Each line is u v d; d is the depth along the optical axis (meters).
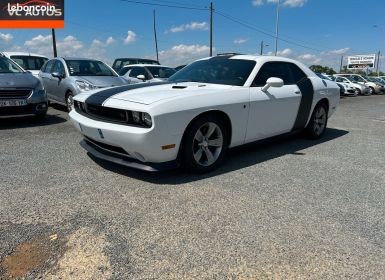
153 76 9.62
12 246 2.36
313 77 5.72
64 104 8.54
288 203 3.19
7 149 4.85
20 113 6.64
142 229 2.63
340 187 3.66
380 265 2.28
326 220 2.88
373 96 24.52
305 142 5.87
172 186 3.51
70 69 8.47
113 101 3.65
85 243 2.42
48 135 5.84
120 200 3.14
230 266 2.21
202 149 3.88
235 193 3.38
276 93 4.70
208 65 4.98
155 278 2.08
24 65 12.37
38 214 2.84
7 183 3.52
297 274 2.16
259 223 2.78
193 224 2.73
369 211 3.08
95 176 3.75
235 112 4.07
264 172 4.07
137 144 3.34
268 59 4.91
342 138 6.38
